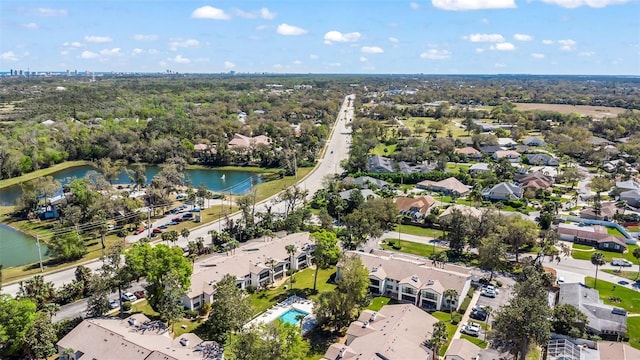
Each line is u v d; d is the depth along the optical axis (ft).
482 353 290.76
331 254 378.53
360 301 336.08
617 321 318.24
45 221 558.56
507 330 265.95
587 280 401.70
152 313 339.36
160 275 318.24
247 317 297.53
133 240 484.33
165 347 263.70
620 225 529.45
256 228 499.51
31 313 274.16
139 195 648.38
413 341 280.10
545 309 264.72
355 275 324.80
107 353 258.16
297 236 449.89
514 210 583.99
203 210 590.96
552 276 387.55
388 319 303.27
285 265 414.82
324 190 640.99
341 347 273.54
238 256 397.80
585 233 488.85
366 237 464.24
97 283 315.17
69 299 350.84
